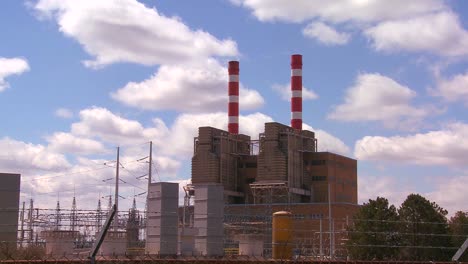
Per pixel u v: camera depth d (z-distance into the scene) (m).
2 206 62.41
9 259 57.25
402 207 95.44
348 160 182.88
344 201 177.50
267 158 162.38
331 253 86.88
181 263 61.19
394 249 91.50
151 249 74.38
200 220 79.12
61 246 76.69
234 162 173.50
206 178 165.38
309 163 172.75
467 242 64.31
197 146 169.12
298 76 172.25
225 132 170.62
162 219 74.31
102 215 86.44
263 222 118.31
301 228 147.50
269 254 103.25
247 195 172.00
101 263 56.66
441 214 95.19
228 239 108.81
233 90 174.50
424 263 67.12
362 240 92.94
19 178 63.78
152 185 76.12
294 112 171.38
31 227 91.62
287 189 159.50
